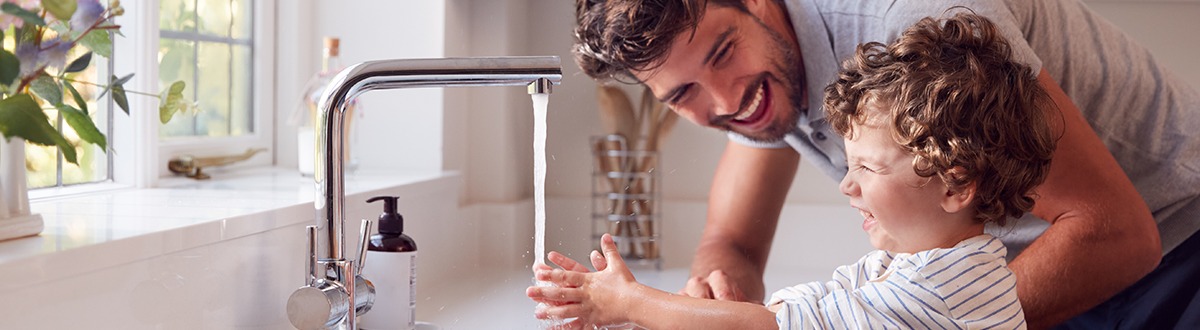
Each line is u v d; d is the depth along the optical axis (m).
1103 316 1.03
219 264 0.66
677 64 1.16
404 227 1.12
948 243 0.68
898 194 0.65
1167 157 1.01
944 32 0.68
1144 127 1.02
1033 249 1.04
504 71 0.60
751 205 1.22
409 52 1.38
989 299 0.64
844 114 0.68
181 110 0.74
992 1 1.01
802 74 1.13
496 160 1.46
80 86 0.89
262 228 0.73
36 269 0.48
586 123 1.35
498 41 1.41
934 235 0.67
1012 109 0.63
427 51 1.37
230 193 0.93
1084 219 1.02
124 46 0.95
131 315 0.56
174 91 0.72
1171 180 1.01
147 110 0.97
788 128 1.16
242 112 1.31
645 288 0.72
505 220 1.43
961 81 0.61
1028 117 0.65
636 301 0.71
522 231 1.43
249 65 1.32
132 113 0.96
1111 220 1.02
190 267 0.63
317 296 0.57
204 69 1.19
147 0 0.96
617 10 1.14
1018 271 1.04
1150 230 1.01
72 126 0.56
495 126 1.46
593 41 1.17
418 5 1.37
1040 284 1.03
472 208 1.42
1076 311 1.03
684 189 1.27
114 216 0.68
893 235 0.68
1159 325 1.02
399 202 1.09
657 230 1.29
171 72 1.11
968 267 0.65
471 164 1.46
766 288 1.23
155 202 0.81
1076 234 1.02
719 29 1.13
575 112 1.35
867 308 0.66
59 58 0.54
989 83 0.62
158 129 1.04
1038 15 1.02
